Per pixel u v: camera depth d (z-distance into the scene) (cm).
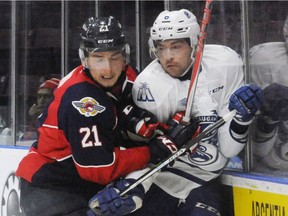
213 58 718
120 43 685
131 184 678
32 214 736
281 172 696
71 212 723
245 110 666
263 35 705
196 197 722
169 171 734
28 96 1001
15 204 993
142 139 720
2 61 1049
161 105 714
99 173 681
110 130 690
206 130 675
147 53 866
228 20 733
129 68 758
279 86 695
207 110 706
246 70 721
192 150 688
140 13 867
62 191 728
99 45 676
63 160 725
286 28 685
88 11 920
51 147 722
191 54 707
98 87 692
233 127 688
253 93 668
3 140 1055
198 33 704
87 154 677
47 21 972
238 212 726
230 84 716
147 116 704
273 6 693
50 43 970
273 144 702
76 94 685
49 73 973
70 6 938
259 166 718
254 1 709
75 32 936
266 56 705
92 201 676
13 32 1023
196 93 709
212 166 719
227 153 709
